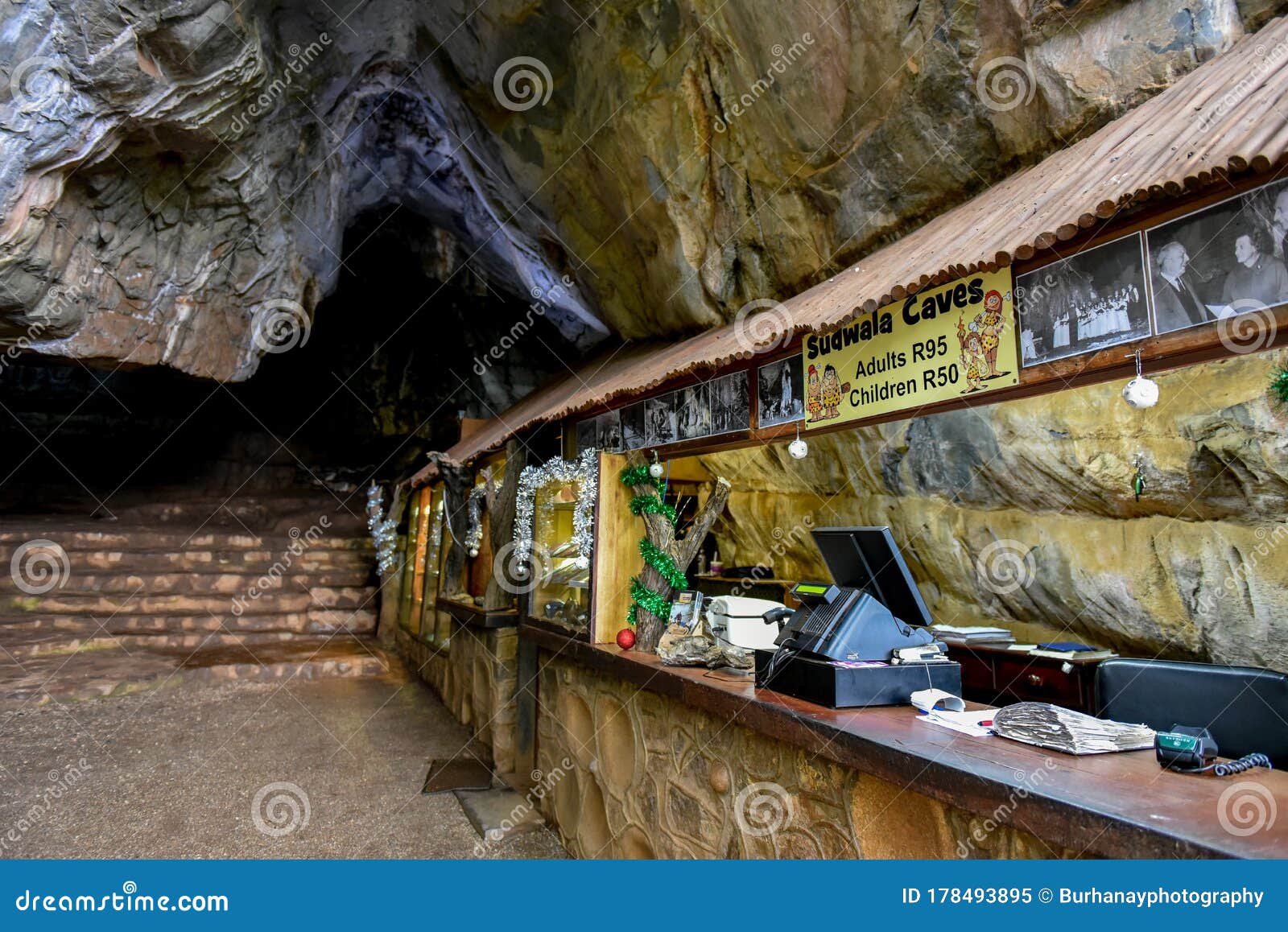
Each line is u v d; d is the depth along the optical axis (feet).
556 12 19.81
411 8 24.49
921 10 12.50
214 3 18.20
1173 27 10.06
